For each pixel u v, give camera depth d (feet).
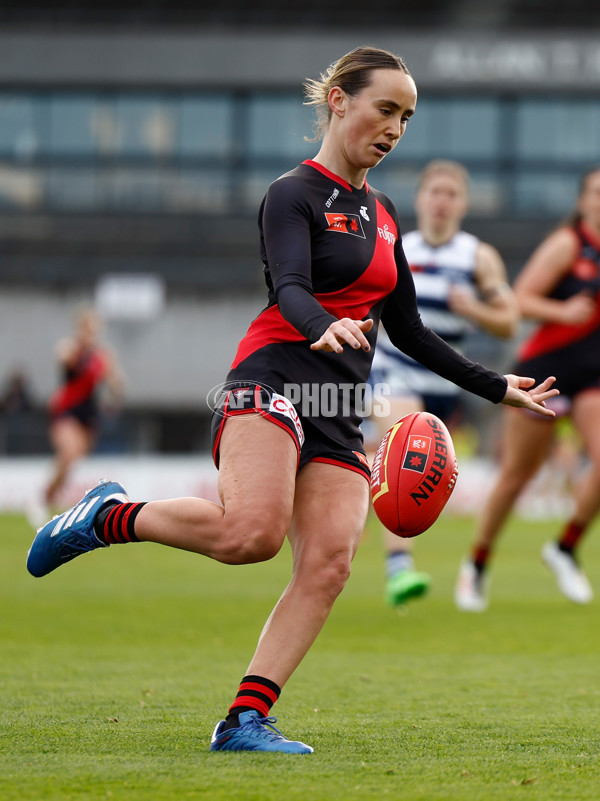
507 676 57.93
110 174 348.59
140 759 37.45
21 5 345.51
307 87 43.86
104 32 344.49
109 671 58.44
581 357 87.92
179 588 102.68
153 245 337.11
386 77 40.93
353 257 41.09
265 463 38.63
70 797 32.09
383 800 32.09
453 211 90.33
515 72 340.18
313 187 41.22
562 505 216.33
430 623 80.02
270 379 39.91
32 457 310.04
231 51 343.87
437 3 345.92
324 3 344.69
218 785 33.63
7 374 333.01
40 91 346.54
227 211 342.44
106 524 40.75
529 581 111.34
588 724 44.91
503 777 35.37
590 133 342.44
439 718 46.24
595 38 338.54
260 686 39.27
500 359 299.17
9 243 335.67
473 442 279.90
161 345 334.44
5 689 52.60
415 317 44.70
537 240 334.85
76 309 334.85
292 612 39.47
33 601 91.50
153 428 334.65
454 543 158.20
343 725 44.55
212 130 347.77
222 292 336.49
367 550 152.56
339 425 40.93
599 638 72.69
